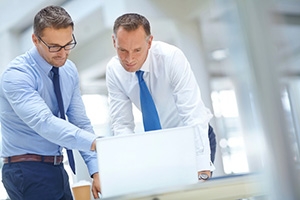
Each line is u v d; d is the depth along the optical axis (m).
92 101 9.56
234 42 0.83
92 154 2.02
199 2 6.02
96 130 9.51
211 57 7.76
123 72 2.12
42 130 1.72
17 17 6.91
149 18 5.93
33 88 1.84
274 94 0.80
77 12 6.59
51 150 1.90
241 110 0.84
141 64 1.87
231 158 8.51
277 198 0.82
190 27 6.41
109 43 7.93
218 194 1.11
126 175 1.31
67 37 1.76
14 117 1.86
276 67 0.80
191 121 1.92
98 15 6.51
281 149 0.81
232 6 0.83
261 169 0.84
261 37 0.80
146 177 1.32
